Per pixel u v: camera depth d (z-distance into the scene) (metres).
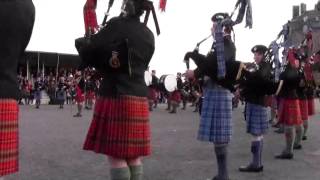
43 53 27.41
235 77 5.03
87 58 3.25
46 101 25.83
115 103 3.24
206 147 8.16
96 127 3.29
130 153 3.20
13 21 2.57
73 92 24.77
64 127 11.35
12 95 2.58
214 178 5.24
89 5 3.24
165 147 8.13
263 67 5.95
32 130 10.52
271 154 7.57
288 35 7.09
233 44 5.09
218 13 4.97
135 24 3.34
